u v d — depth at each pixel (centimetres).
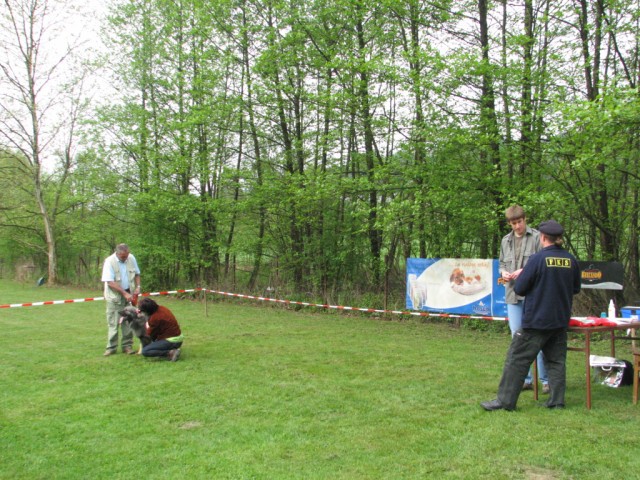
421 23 1093
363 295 1291
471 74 939
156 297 1686
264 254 1542
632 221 941
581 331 475
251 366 664
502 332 963
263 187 1425
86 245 2112
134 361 698
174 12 1625
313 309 1309
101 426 443
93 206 1909
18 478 343
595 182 913
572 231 996
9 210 2288
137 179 1830
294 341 855
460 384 569
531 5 983
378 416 459
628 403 486
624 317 564
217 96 1493
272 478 337
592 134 740
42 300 1577
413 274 1059
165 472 349
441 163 1032
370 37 1305
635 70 1016
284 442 400
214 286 1597
